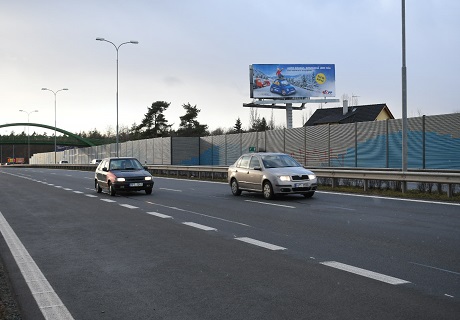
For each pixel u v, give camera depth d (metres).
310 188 17.08
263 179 17.48
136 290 6.02
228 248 8.53
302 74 59.16
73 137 123.94
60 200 18.88
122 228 11.19
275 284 6.12
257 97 58.59
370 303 5.27
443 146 25.81
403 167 19.62
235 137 44.22
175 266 7.23
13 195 21.95
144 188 20.62
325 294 5.64
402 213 12.87
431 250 8.08
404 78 19.77
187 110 90.75
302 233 10.00
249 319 4.86
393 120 28.66
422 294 5.58
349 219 11.94
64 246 9.11
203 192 21.56
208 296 5.67
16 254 8.47
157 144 53.81
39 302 5.66
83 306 5.46
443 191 17.78
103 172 21.64
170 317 5.00
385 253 7.89
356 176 20.02
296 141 36.75
